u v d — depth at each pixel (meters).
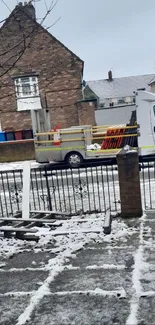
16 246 5.52
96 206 8.11
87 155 14.30
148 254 4.73
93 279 4.11
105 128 15.11
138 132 13.77
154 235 5.48
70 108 21.89
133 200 6.59
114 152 14.02
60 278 4.22
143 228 5.87
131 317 3.24
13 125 21.70
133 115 14.52
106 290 3.80
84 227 6.20
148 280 3.96
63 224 6.57
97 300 3.61
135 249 4.96
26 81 21.33
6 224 6.79
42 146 14.80
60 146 14.54
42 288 3.97
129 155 6.47
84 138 14.27
